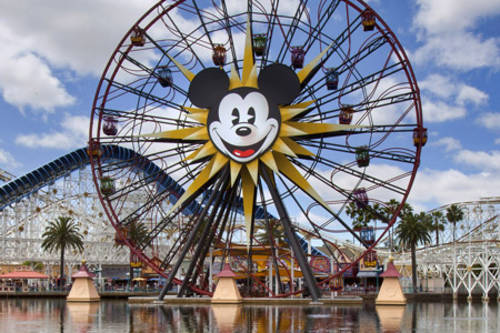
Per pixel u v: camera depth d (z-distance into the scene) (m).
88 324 41.00
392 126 61.31
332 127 59.06
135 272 129.25
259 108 59.25
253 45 64.19
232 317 45.50
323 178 64.56
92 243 126.12
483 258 104.38
